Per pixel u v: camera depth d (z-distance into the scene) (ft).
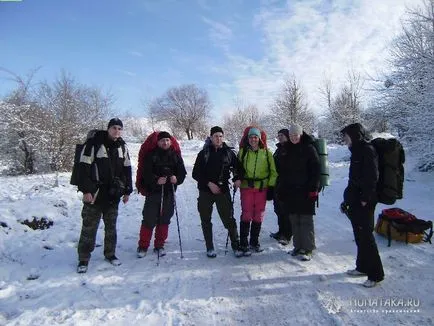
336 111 101.86
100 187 17.53
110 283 15.71
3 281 15.70
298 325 12.27
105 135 17.93
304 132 18.84
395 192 14.89
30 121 53.16
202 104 213.25
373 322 12.22
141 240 19.34
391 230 20.25
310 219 18.56
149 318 12.84
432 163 37.22
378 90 43.98
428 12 38.32
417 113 35.68
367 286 14.83
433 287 14.60
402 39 40.68
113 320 12.71
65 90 55.21
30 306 13.65
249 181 19.39
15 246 19.26
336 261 17.95
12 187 41.55
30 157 56.59
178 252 19.86
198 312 13.24
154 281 15.97
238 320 12.67
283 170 18.83
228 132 154.71
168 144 19.56
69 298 14.32
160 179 19.16
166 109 212.43
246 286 15.37
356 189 15.28
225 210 19.24
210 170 18.95
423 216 24.57
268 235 23.03
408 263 17.15
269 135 116.06
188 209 31.42
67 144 54.80
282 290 14.88
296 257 18.62
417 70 38.19
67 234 21.61
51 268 17.26
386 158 15.02
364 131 15.44
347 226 24.16
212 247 19.16
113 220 18.24
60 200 27.58
